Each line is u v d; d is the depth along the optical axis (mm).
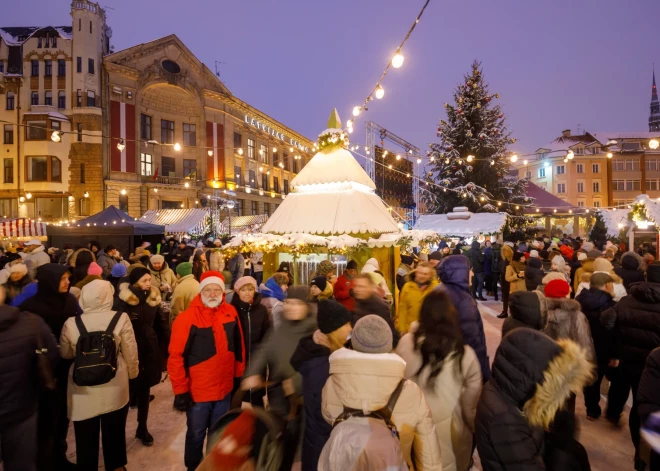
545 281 4633
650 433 2611
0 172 35469
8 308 3279
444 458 2646
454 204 26047
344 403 2131
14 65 36500
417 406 2193
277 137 54062
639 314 3930
